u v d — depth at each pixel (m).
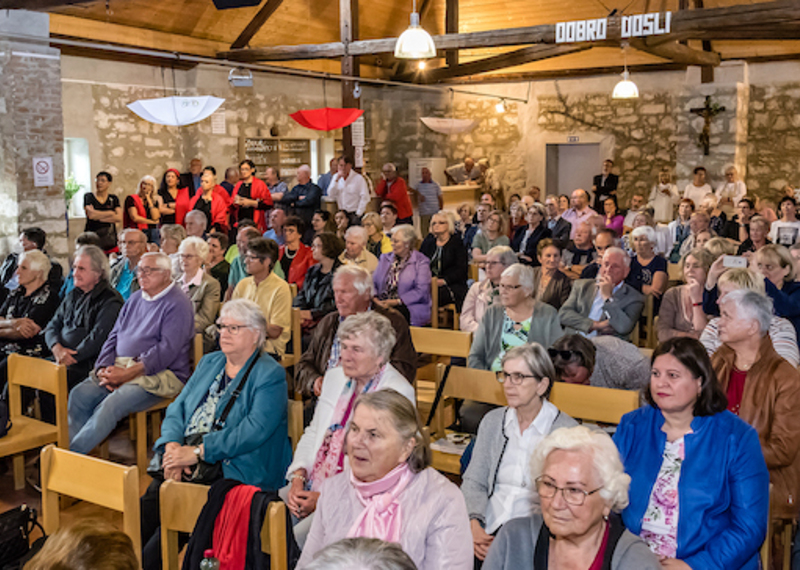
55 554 1.49
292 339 4.81
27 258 4.63
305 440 2.88
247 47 10.25
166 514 2.30
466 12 11.73
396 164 13.03
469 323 4.69
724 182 10.96
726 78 10.88
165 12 9.09
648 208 9.08
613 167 12.05
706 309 3.94
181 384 3.96
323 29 11.06
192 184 9.65
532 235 7.64
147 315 3.98
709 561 2.08
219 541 2.17
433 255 6.20
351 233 5.55
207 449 2.91
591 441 1.81
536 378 2.51
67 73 8.46
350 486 2.11
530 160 12.73
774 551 3.06
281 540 2.10
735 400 2.74
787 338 3.27
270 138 10.88
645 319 5.27
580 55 12.04
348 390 2.84
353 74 9.44
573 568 1.77
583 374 3.19
